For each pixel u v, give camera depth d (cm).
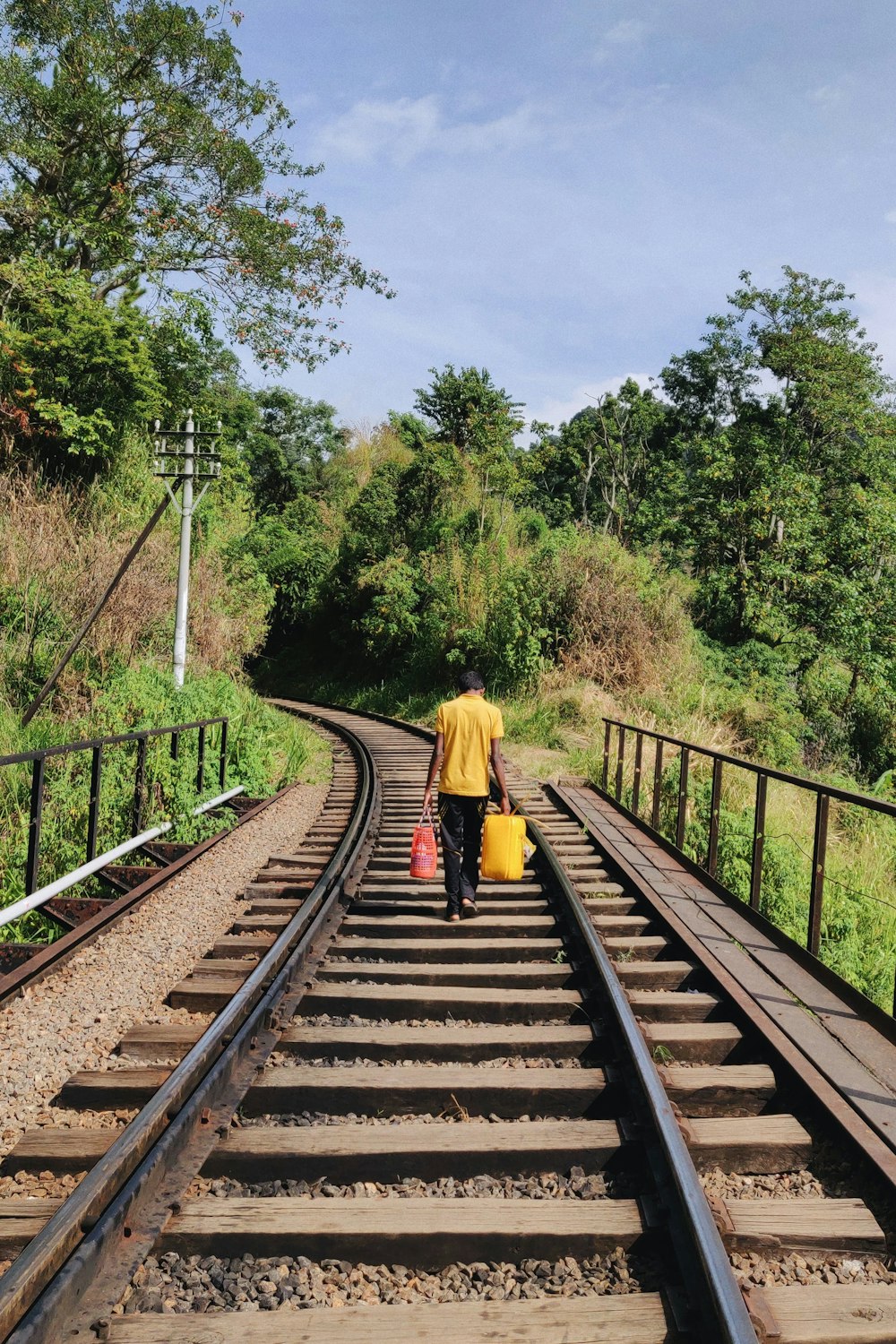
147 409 1936
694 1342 260
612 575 2336
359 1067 439
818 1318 272
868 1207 340
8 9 2128
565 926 673
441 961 620
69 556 1448
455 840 696
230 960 593
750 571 2828
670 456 4962
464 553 2973
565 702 2028
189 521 1393
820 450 3241
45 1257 261
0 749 937
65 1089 411
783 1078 438
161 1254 301
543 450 4606
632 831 1048
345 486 4859
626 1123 384
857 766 2370
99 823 884
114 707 1084
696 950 605
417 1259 305
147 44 2216
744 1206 332
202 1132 367
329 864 810
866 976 837
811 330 3142
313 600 4162
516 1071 436
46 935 709
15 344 1741
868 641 2541
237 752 1301
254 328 2416
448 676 2675
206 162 2353
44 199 2141
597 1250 308
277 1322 265
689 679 2205
